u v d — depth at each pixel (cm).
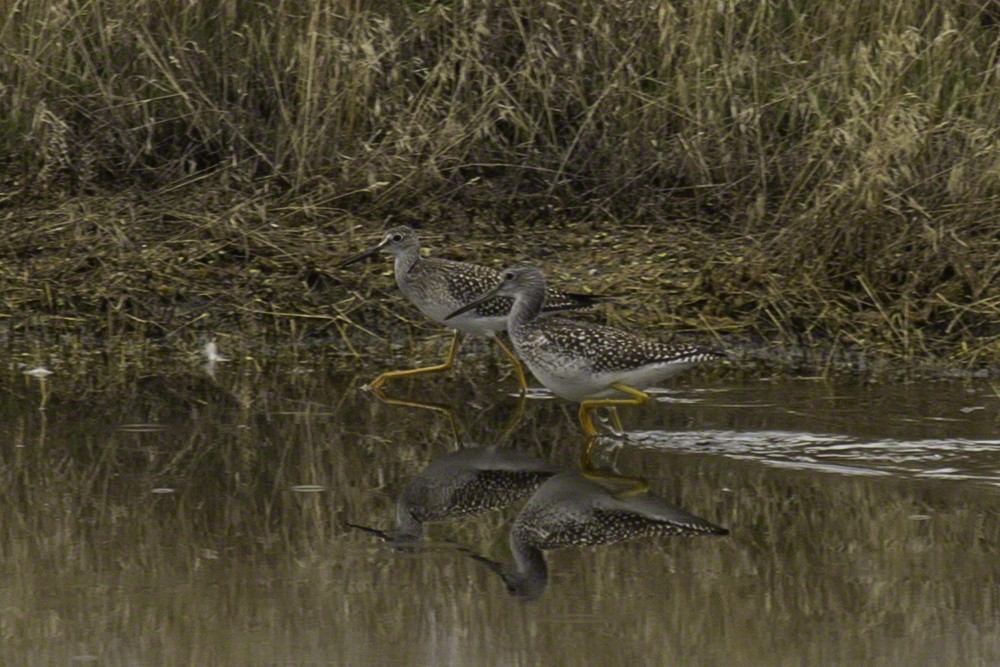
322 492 1041
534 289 1216
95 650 786
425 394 1286
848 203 1401
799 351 1360
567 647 792
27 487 1038
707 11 1577
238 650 788
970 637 805
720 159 1577
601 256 1493
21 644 792
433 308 1326
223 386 1294
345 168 1559
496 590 873
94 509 1000
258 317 1425
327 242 1505
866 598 859
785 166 1554
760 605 850
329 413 1224
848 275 1413
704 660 773
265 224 1522
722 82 1582
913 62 1517
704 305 1412
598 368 1145
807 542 945
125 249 1484
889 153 1392
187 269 1464
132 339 1400
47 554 923
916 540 944
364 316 1441
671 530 972
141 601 852
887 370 1316
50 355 1366
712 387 1280
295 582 883
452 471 1088
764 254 1443
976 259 1423
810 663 772
